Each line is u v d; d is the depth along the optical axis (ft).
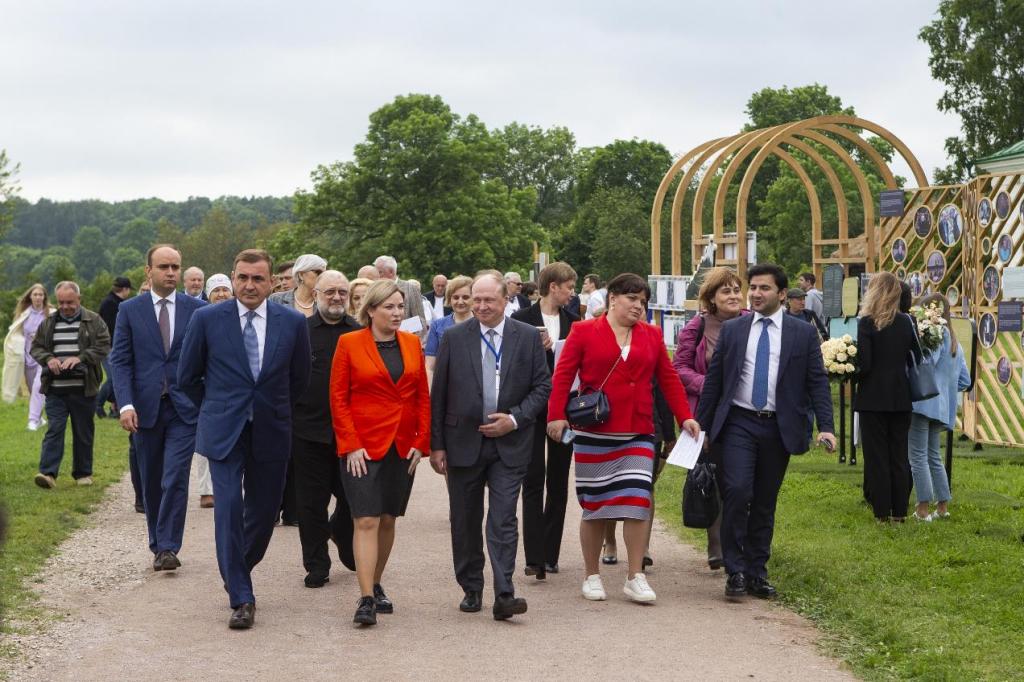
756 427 24.04
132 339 27.43
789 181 195.11
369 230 199.62
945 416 31.96
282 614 22.61
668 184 75.46
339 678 18.40
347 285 25.89
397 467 22.38
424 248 191.42
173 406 27.07
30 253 568.41
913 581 24.88
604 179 243.40
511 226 202.49
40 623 21.44
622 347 23.72
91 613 22.40
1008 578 25.00
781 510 33.63
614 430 23.54
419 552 28.58
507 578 22.15
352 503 21.93
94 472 41.42
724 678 18.51
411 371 22.31
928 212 56.13
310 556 25.02
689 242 215.72
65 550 28.25
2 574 24.91
